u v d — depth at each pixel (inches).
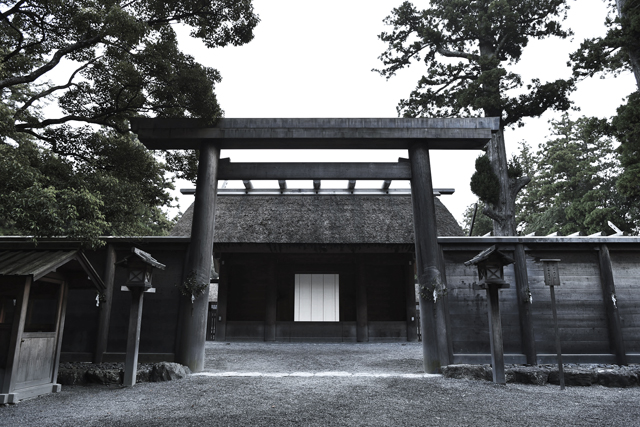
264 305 535.5
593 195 869.8
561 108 481.1
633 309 265.9
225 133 280.8
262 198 581.9
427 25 572.1
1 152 218.5
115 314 268.8
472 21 526.9
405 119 281.4
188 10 307.4
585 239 271.3
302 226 515.5
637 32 392.8
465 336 260.7
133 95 316.8
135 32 247.8
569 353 259.4
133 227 317.1
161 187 373.4
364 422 146.6
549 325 263.4
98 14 241.8
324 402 175.5
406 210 550.6
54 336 207.0
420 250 267.3
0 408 167.9
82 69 310.0
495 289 226.5
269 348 416.5
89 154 325.7
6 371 176.7
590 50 425.4
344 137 279.3
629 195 395.9
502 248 273.6
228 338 521.0
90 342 263.9
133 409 165.2
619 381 217.8
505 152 490.0
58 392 199.2
